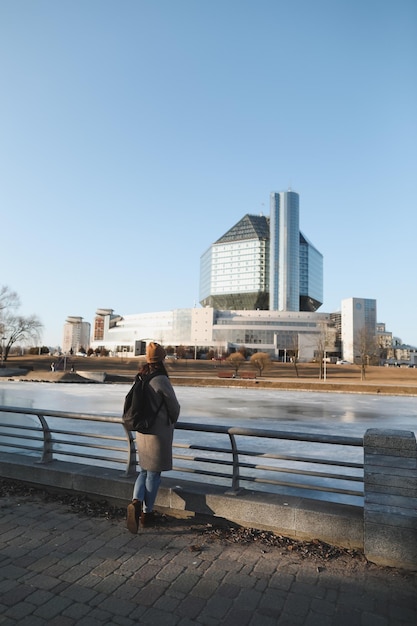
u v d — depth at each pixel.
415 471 3.74
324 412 23.81
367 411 24.83
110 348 178.12
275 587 3.35
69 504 5.15
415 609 3.09
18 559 3.77
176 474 9.11
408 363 154.38
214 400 31.30
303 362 115.75
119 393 35.94
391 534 3.69
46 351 124.62
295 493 7.86
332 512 4.16
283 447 12.66
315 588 3.34
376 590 3.32
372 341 110.19
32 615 2.97
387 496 3.79
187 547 4.04
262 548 4.02
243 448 12.41
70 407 24.34
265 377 75.50
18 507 5.05
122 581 3.41
